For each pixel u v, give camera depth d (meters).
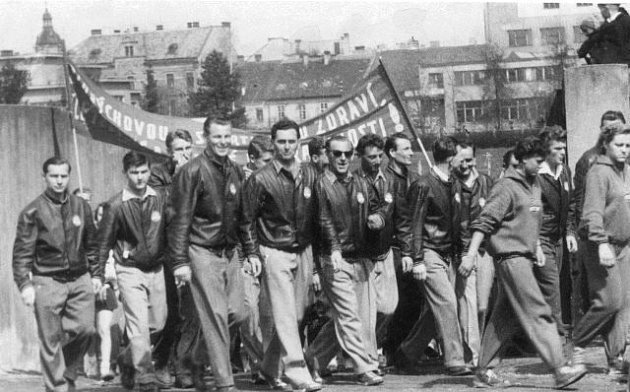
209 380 9.63
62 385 8.66
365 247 9.40
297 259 8.82
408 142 9.85
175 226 8.33
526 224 8.48
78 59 104.06
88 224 8.77
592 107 12.56
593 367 9.76
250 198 8.64
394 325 10.50
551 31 76.06
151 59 106.94
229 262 8.58
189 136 9.94
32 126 11.56
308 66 111.19
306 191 8.83
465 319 9.96
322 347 9.39
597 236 8.76
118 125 12.29
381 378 9.16
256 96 109.12
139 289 8.88
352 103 12.38
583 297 9.41
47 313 8.55
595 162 8.95
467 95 81.06
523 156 8.50
